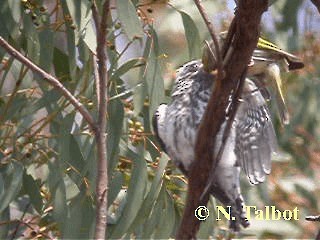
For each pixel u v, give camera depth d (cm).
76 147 1066
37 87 1124
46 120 1106
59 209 1050
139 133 1102
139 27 1010
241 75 776
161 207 1084
